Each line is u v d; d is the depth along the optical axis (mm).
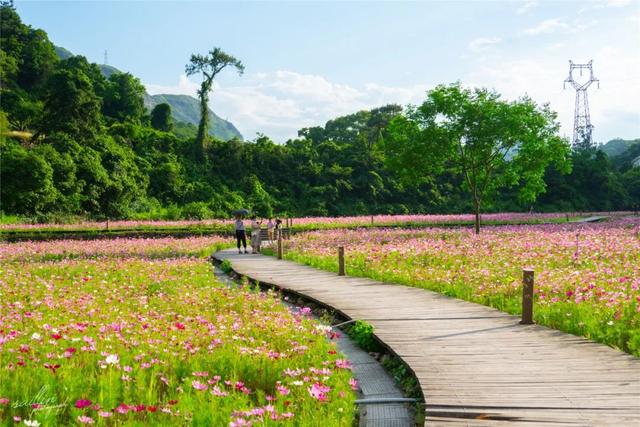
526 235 28328
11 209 47250
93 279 15516
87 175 54656
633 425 5453
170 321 10000
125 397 5812
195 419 5207
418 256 19703
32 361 6652
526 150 32594
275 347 8297
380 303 12492
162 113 94438
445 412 5867
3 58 87125
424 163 33312
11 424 5266
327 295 13625
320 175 75125
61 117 66125
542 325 10156
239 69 74562
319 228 42125
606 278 13539
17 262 20141
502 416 5754
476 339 9109
